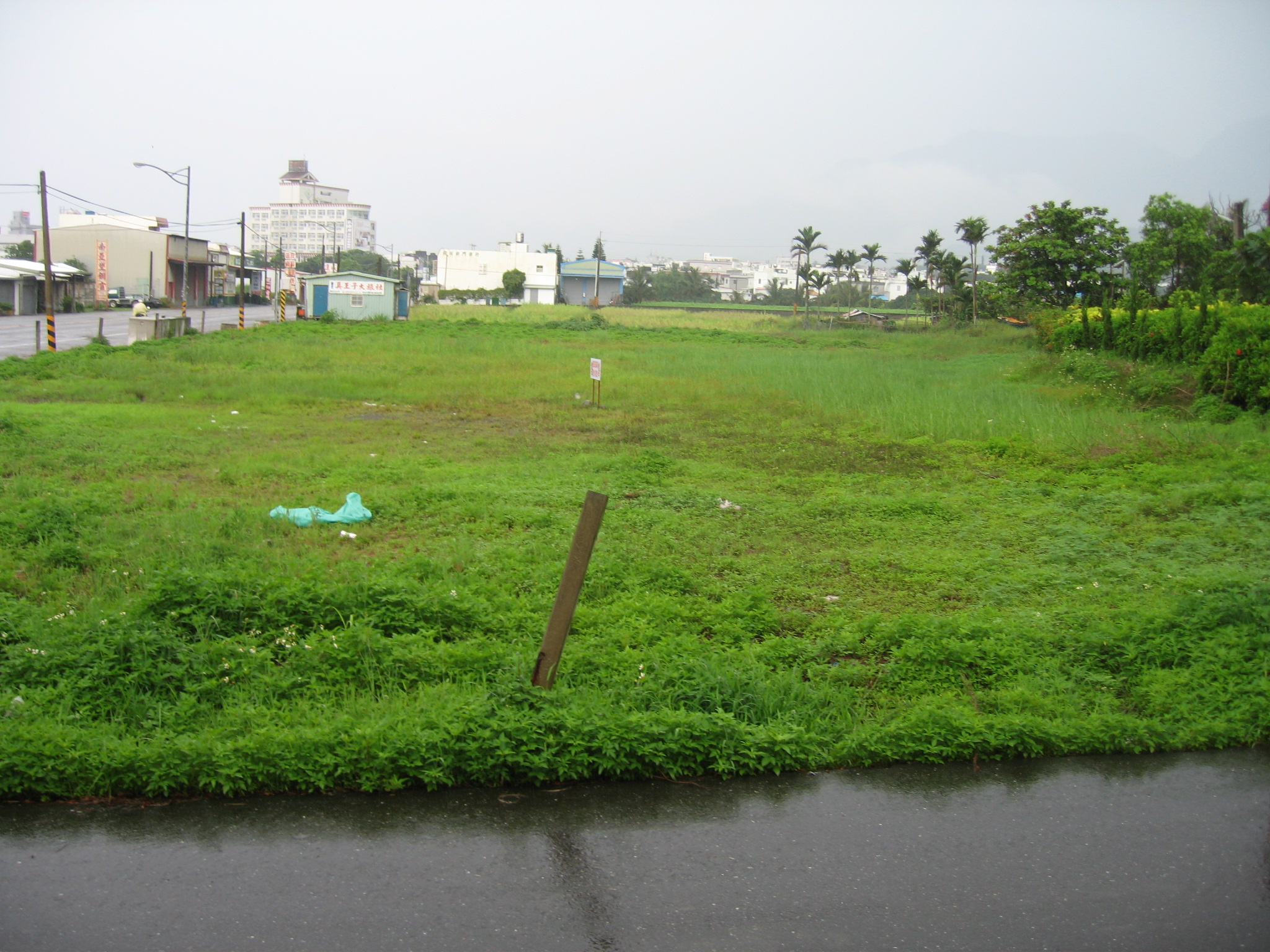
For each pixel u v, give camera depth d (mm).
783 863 4355
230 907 3887
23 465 12320
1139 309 30500
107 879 4043
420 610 6965
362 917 3852
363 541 9500
